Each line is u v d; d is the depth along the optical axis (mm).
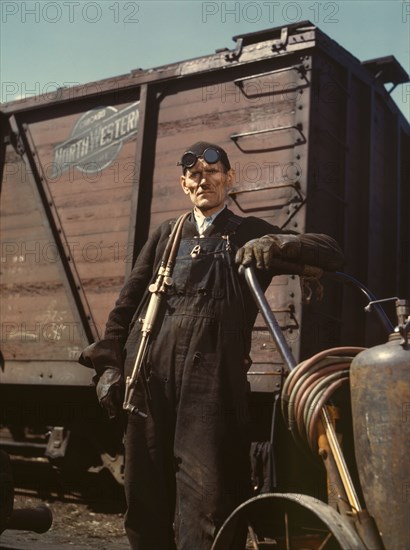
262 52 5570
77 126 6633
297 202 5219
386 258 6340
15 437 7551
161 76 6078
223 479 2479
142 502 2564
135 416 2594
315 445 2215
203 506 2443
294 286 5047
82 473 6453
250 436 2592
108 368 2729
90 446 6410
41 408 6852
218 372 2543
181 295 2639
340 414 2320
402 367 2041
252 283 2463
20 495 6590
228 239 2691
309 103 5309
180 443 2516
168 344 2590
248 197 5441
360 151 6035
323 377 2293
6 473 2561
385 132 6473
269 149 5434
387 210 6406
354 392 2131
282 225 5254
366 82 6090
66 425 6469
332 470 2127
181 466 2498
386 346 2113
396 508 1995
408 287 6559
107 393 2672
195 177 2768
